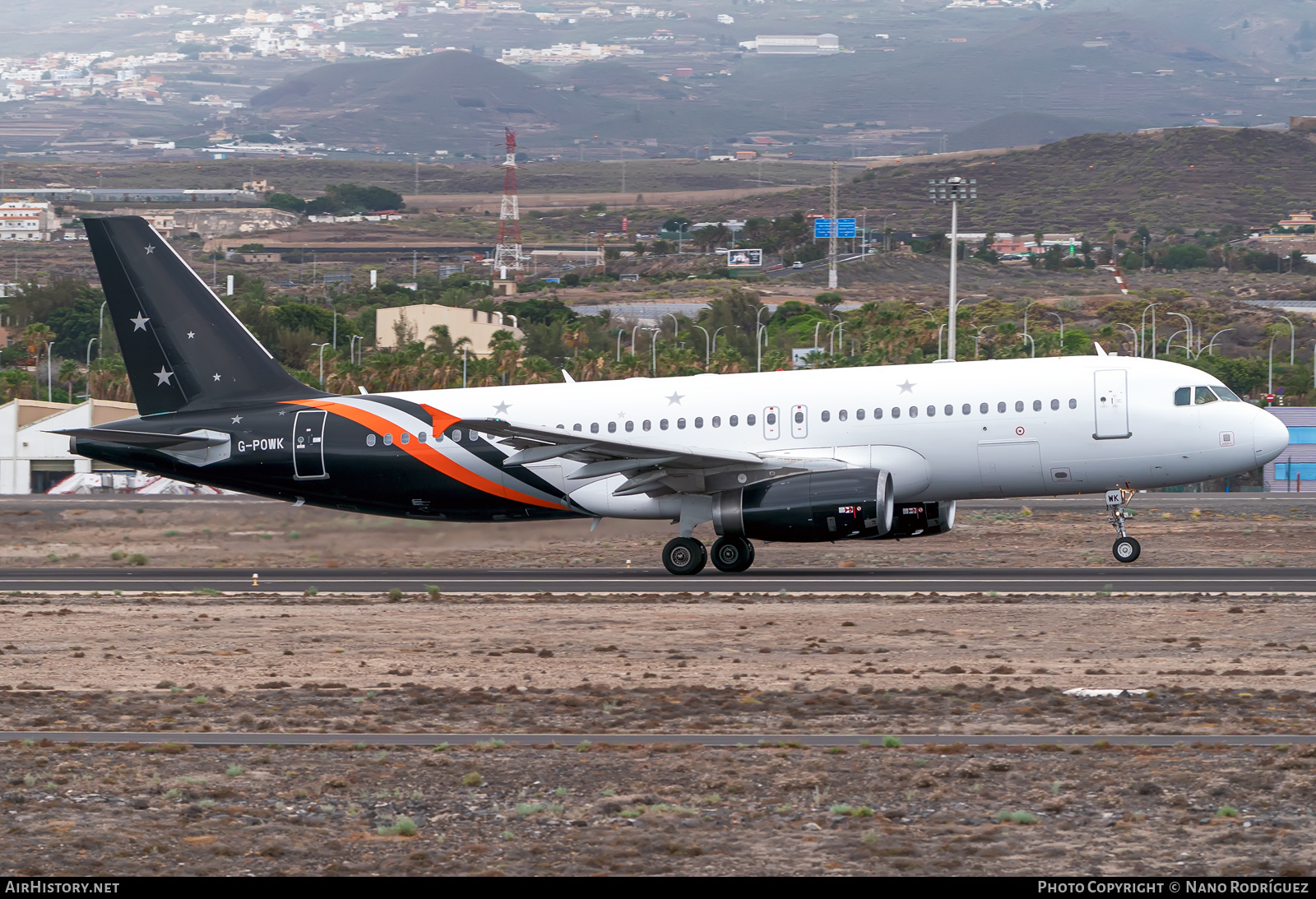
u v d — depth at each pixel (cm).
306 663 9406
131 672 9138
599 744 6925
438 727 7412
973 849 5331
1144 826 5581
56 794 6150
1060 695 7969
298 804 6025
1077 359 14450
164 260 15700
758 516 13800
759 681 8550
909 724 7319
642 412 14775
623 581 14150
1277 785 6028
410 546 17288
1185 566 15038
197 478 15788
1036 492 14350
